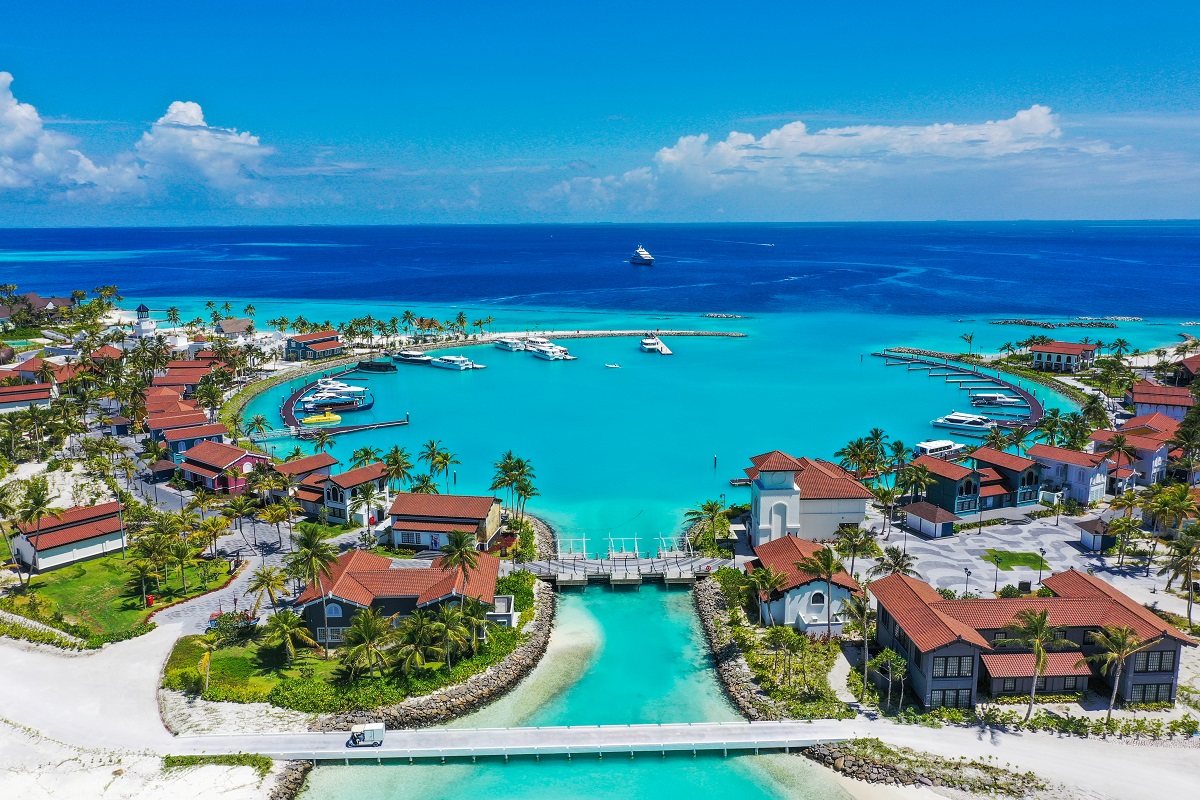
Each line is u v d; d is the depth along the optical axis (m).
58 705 76.12
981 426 176.00
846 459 130.50
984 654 76.56
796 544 95.50
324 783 67.94
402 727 74.50
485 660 83.44
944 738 70.69
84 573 104.25
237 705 75.94
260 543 113.75
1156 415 152.25
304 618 86.75
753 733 72.31
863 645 86.00
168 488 137.25
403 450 164.00
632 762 70.38
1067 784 64.88
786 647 81.38
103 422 178.38
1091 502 125.00
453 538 85.00
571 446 167.12
